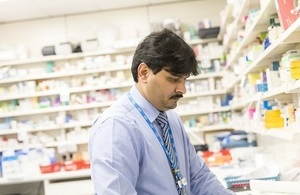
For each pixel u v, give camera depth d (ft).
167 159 4.62
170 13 17.31
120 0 16.20
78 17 17.57
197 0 17.25
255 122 8.55
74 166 15.05
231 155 11.69
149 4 17.30
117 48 16.37
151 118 4.58
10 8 15.69
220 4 17.15
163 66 4.05
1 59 16.66
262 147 11.78
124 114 4.35
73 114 17.17
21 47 16.94
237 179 7.73
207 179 5.31
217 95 16.75
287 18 5.49
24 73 16.70
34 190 17.63
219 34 15.78
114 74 16.98
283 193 5.83
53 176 14.55
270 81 7.11
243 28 10.63
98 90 16.72
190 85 16.37
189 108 16.47
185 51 4.07
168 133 4.87
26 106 16.78
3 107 16.72
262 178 7.24
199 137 15.93
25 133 16.49
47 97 17.07
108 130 4.09
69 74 16.55
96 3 16.26
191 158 5.39
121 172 3.91
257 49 8.28
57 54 16.70
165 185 4.42
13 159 14.96
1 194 17.66
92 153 4.14
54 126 16.55
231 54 12.62
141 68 4.28
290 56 5.64
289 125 6.41
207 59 16.17
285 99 7.62
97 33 16.90
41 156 15.56
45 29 17.65
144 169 4.33
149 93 4.43
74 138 16.66
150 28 16.66
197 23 17.19
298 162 7.52
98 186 3.88
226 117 16.29
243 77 10.32
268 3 6.20
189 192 5.15
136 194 3.96
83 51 16.71
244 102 10.35
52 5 15.89
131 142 4.15
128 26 17.25
